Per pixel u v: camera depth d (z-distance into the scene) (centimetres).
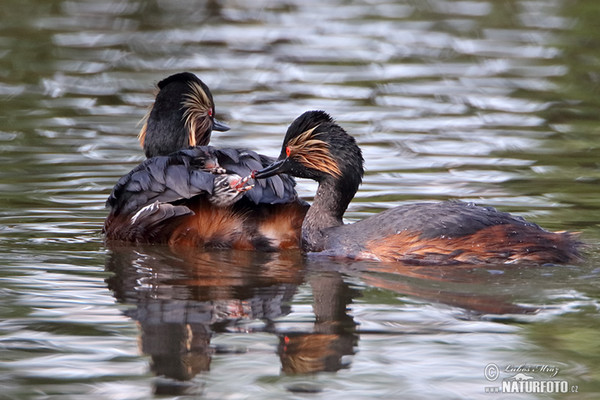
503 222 1152
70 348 903
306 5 3447
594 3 3281
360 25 3094
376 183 1570
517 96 2239
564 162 1703
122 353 895
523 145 1830
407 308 996
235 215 1238
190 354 891
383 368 864
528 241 1124
